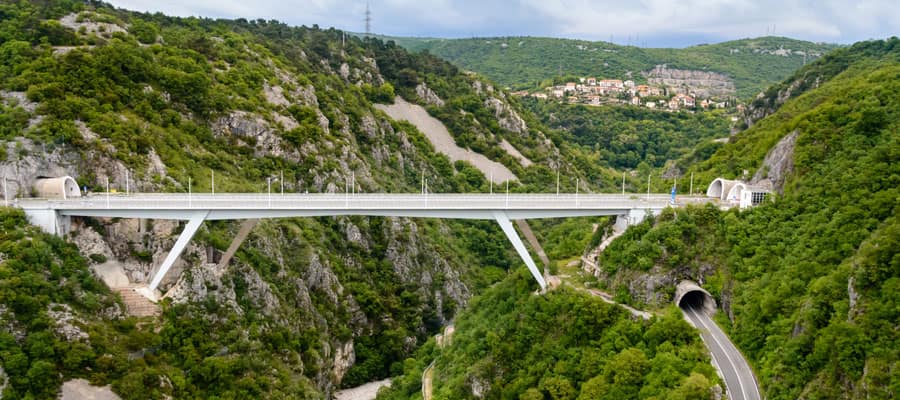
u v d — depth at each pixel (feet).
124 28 567.18
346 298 473.26
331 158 556.10
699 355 279.69
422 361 414.82
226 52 602.85
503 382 317.01
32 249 317.83
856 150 345.92
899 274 239.09
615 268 347.15
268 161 510.58
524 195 368.68
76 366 294.25
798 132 385.50
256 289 394.93
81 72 443.73
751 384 268.41
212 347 350.23
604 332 308.81
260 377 351.67
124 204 343.46
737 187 379.14
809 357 248.93
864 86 403.34
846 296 256.32
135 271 370.53
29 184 367.66
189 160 456.04
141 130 439.22
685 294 330.34
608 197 383.86
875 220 293.43
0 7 510.58
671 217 357.20
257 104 547.49
